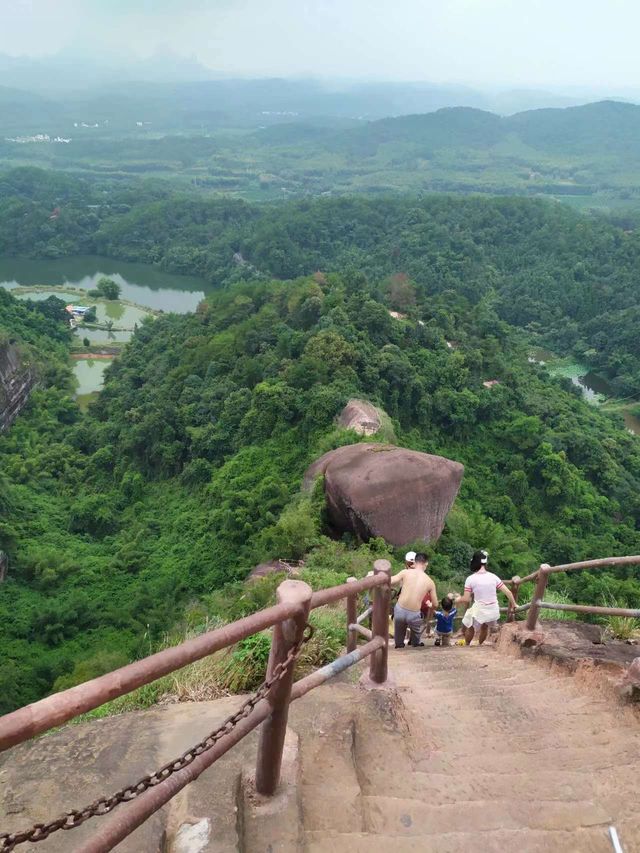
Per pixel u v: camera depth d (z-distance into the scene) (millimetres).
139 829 2619
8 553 27359
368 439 24125
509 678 5176
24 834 1781
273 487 24625
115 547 28422
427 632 8586
